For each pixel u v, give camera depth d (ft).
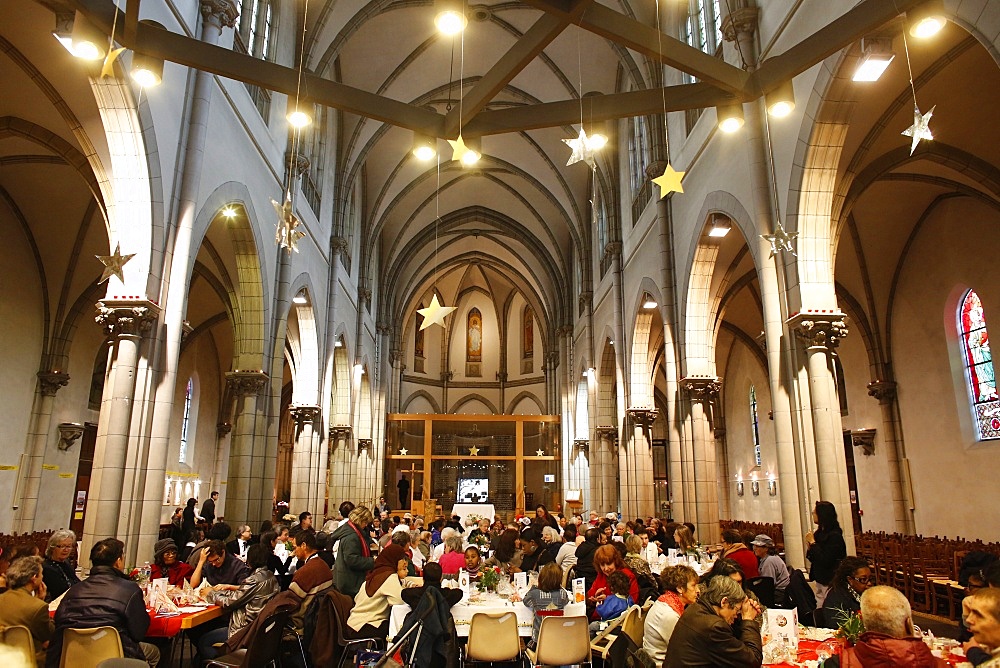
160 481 33.60
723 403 95.35
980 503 49.78
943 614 40.09
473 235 132.67
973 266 50.26
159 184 34.63
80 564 30.91
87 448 66.03
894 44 31.50
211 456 91.15
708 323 54.08
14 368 53.42
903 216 55.16
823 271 35.01
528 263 135.64
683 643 15.78
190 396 86.28
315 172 70.03
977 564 26.99
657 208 60.34
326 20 59.41
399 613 24.53
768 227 38.45
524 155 98.27
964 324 52.16
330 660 22.35
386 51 73.72
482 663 24.79
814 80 34.22
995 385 48.83
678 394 54.80
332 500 86.02
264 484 52.08
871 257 58.39
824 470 32.73
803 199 35.60
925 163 46.37
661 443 127.13
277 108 56.95
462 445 130.31
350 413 88.74
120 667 13.41
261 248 51.34
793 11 35.88
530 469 130.31
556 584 24.86
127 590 19.17
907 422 57.82
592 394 96.32
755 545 30.71
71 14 26.61
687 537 40.27
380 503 79.82
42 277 56.44
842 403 67.82
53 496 58.34
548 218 114.21
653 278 62.90
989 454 48.85
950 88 36.68
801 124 35.55
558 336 122.72
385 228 117.60
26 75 35.83
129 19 25.44
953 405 52.60
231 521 48.52
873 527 62.08
